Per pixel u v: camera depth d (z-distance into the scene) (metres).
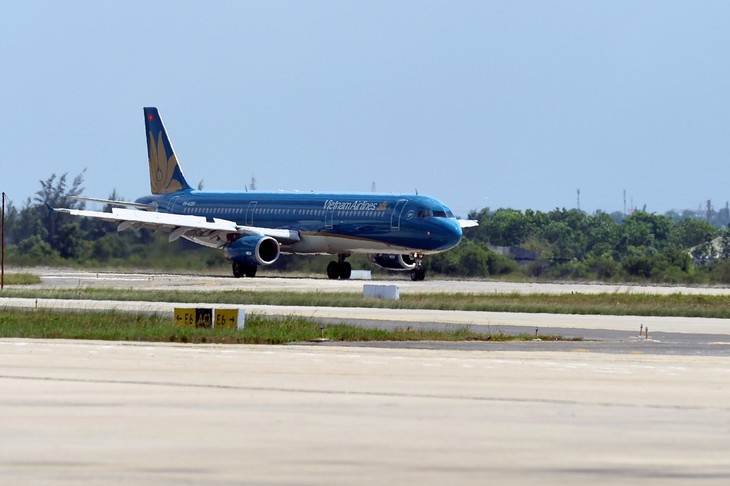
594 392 88.44
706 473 59.69
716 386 93.94
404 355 119.06
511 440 67.50
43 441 65.62
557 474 59.06
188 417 73.62
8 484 55.84
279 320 164.00
